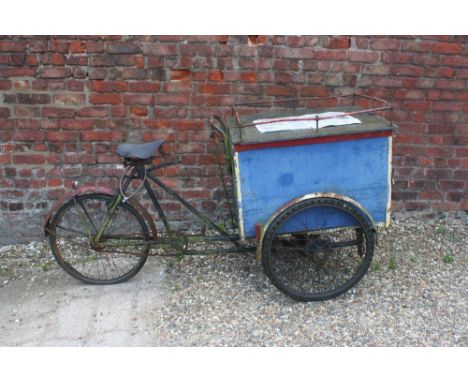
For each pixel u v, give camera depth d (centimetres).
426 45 443
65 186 459
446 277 407
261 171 348
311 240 378
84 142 449
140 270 426
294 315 367
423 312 366
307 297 375
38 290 404
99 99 439
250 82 444
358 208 358
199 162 461
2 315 373
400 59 446
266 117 401
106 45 428
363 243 388
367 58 444
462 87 454
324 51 441
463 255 438
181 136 453
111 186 460
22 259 446
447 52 445
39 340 346
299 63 442
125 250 422
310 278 406
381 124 352
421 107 459
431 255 438
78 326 360
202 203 472
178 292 396
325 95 452
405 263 427
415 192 484
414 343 337
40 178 455
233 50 436
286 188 354
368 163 353
